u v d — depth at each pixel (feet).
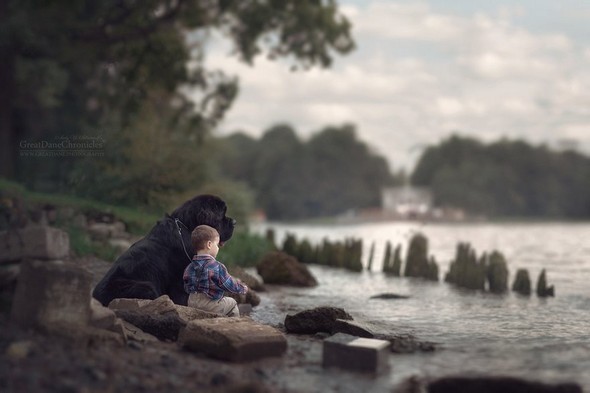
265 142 426.92
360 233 149.48
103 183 54.90
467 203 390.63
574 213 422.41
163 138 66.13
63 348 16.42
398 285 42.63
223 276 24.02
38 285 17.42
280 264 42.24
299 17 84.07
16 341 15.99
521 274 39.65
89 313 18.12
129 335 19.95
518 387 15.46
